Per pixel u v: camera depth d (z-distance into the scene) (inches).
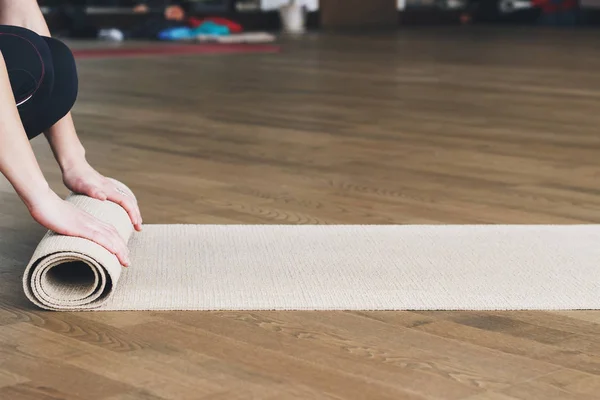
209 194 98.2
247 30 416.2
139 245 75.8
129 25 382.3
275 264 71.1
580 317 60.8
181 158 119.6
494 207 93.2
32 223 84.1
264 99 181.2
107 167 112.9
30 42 65.5
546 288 66.1
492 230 82.1
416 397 48.3
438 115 161.3
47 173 108.2
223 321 59.4
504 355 54.2
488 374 51.4
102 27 374.6
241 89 197.6
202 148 127.3
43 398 47.9
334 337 56.8
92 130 141.4
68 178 72.5
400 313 61.2
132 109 165.2
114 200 71.7
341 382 50.1
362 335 57.1
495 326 58.9
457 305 62.4
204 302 62.4
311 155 122.4
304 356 53.7
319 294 64.2
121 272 68.3
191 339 56.3
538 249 76.0
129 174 108.7
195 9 426.3
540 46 330.3
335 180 106.3
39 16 73.5
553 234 80.9
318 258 72.9
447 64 261.7
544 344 56.0
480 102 179.8
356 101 179.6
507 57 285.7
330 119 155.8
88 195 71.2
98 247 61.1
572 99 185.8
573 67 256.1
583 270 70.4
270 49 309.9
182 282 66.5
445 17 492.1
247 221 86.3
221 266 70.4
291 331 57.7
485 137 138.5
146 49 300.8
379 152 125.1
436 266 71.1
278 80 217.0
